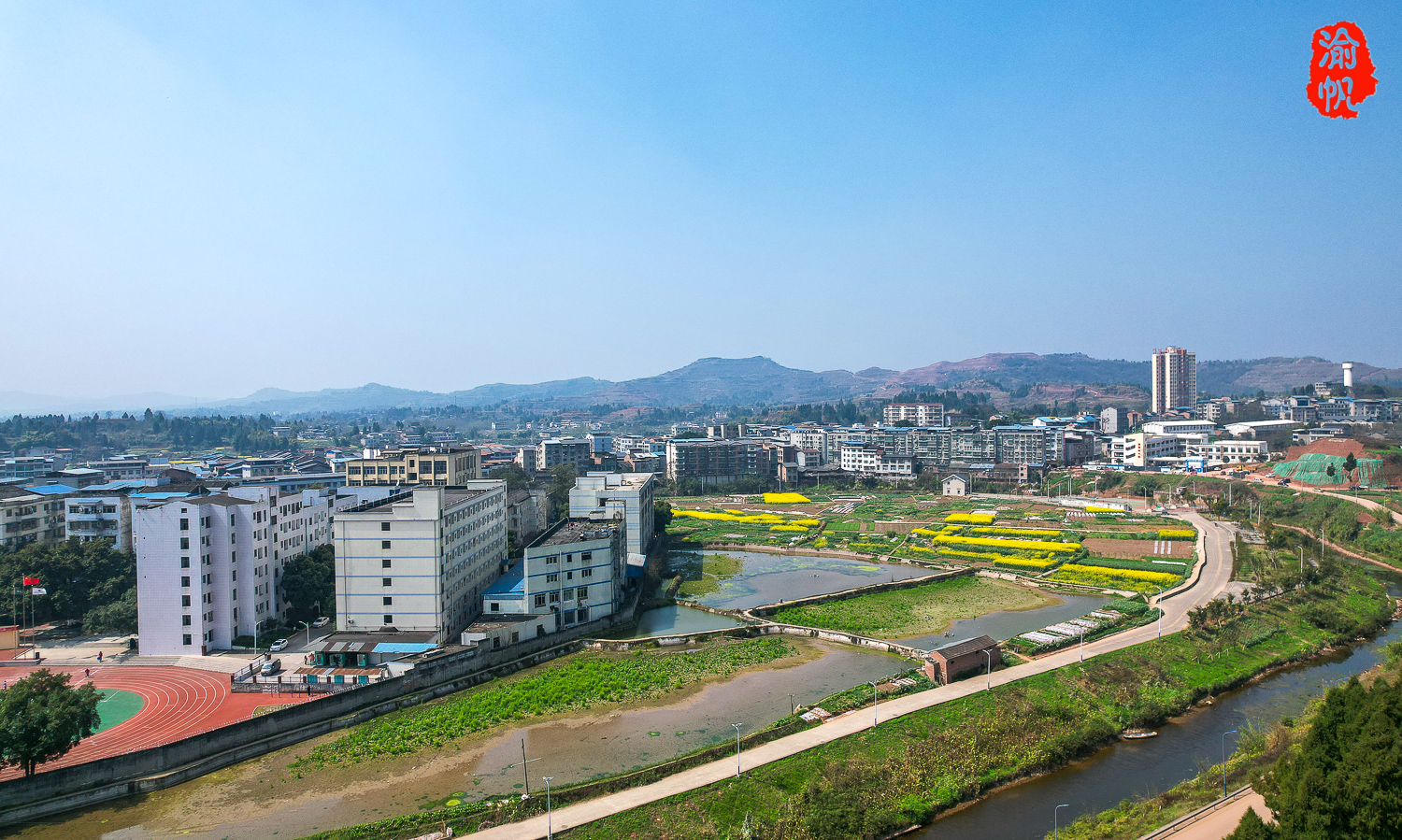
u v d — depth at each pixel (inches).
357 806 2593.5
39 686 2773.1
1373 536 6284.5
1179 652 3902.6
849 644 4387.3
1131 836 2219.5
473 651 3892.7
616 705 3476.9
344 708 3324.3
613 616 4820.4
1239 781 2568.9
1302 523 7111.2
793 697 3518.7
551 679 3774.6
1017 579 5905.5
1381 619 4569.4
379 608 4229.8
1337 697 1991.9
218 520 4269.2
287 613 4781.0
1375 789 1711.4
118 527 5876.0
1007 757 2866.6
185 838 2412.6
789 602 5216.5
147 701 3506.4
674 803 2529.5
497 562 5595.5
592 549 4781.0
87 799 2620.6
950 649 3666.3
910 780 2677.2
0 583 4581.7
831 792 2536.9
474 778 2778.1
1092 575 5861.2
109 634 4542.3
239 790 2726.4
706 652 4229.8
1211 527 7185.0
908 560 6722.4
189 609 4151.1
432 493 4207.7
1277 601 4719.5
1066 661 3759.8
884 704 3289.9
